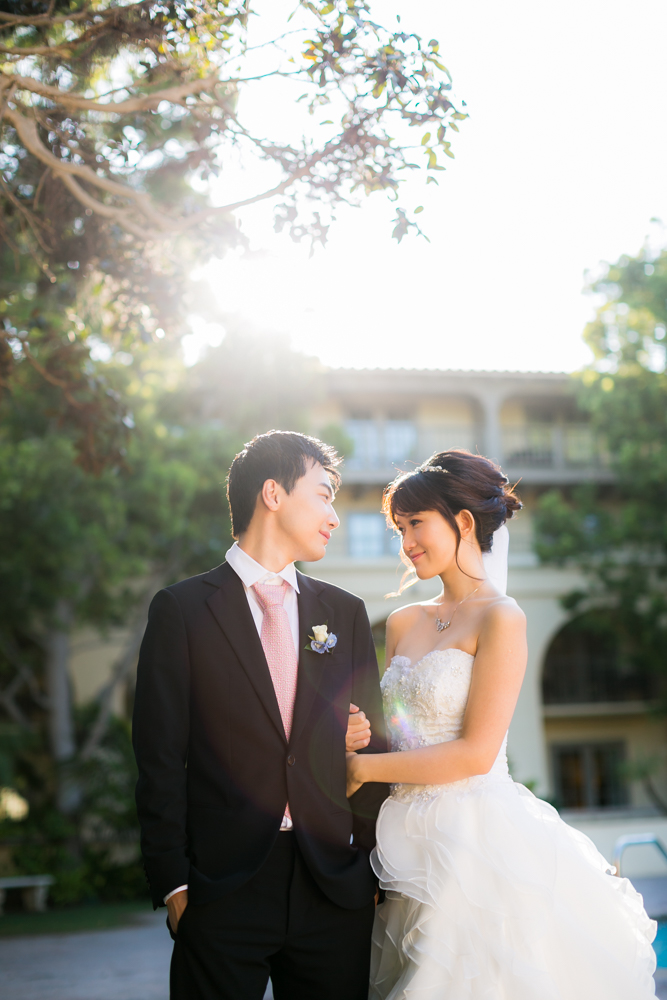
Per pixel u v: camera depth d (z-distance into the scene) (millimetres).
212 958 2213
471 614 2707
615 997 2383
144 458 12727
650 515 15461
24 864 13188
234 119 3768
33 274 6234
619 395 14992
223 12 3264
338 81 3467
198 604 2479
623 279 14688
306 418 13703
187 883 2236
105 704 14008
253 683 2398
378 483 17656
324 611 2631
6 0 3682
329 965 2338
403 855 2521
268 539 2561
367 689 2688
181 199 5301
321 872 2326
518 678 2551
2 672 15891
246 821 2312
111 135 4516
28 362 5172
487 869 2430
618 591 15523
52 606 12797
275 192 3775
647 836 6465
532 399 18922
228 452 13664
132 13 3301
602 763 18062
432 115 3361
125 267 4863
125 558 12906
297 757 2396
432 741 2615
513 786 2666
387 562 15500
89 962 7496
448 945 2369
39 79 4039
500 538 2953
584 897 2520
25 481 11555
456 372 17406
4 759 13594
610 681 18359
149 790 2277
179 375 13008
